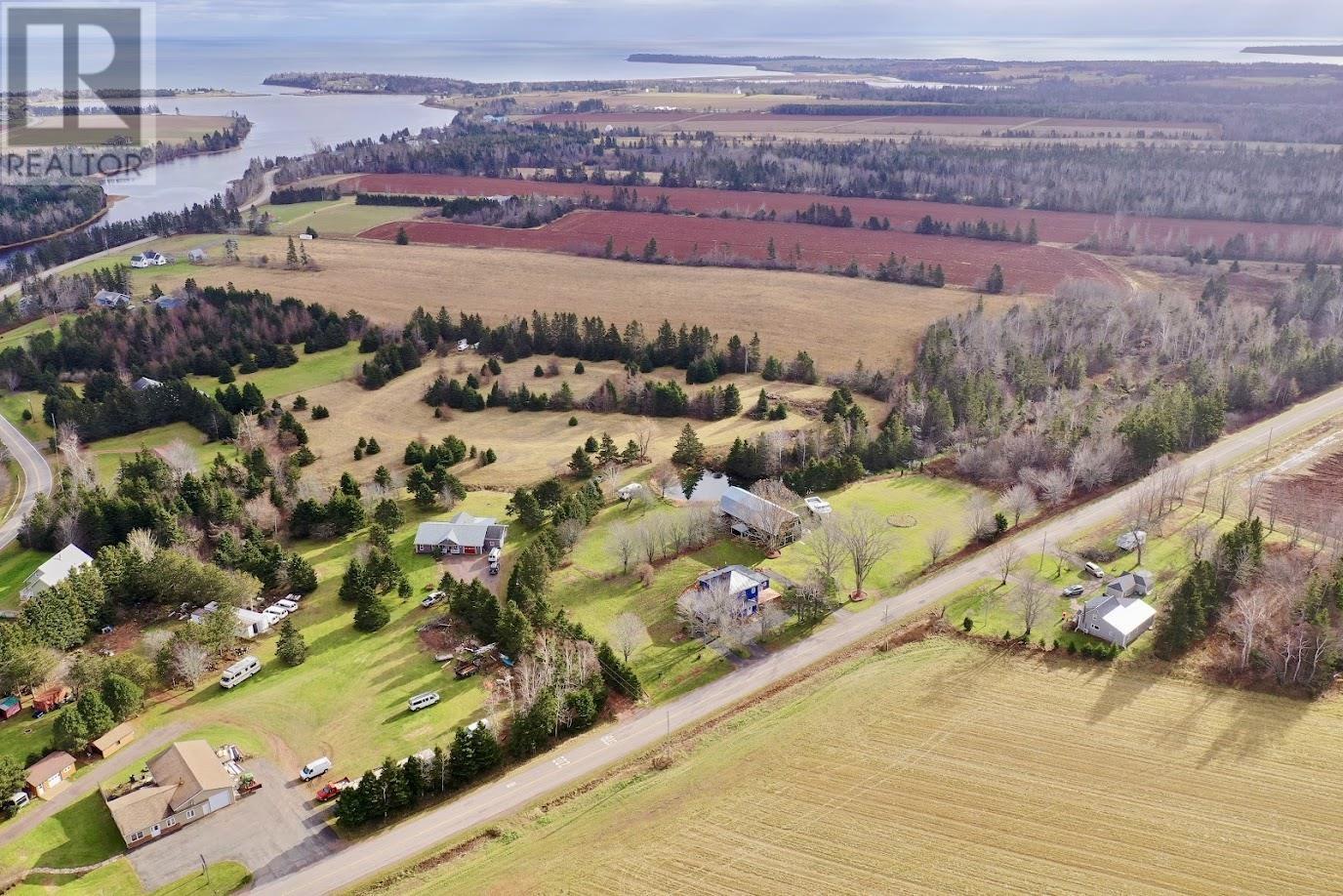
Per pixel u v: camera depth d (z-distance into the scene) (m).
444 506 136.12
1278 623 97.88
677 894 71.31
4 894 73.25
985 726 87.56
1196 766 81.69
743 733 88.31
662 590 114.38
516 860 75.25
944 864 72.81
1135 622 98.81
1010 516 127.25
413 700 94.06
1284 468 137.75
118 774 85.94
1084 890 70.12
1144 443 137.62
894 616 106.56
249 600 112.44
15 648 96.69
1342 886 69.75
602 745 88.62
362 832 79.38
